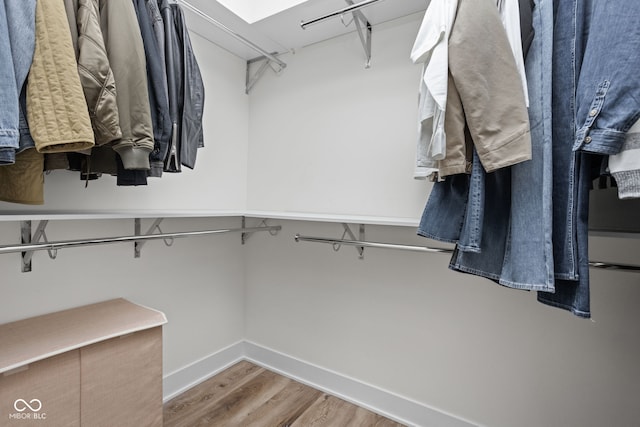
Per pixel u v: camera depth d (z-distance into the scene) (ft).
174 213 4.50
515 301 4.34
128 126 3.14
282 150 6.64
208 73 6.28
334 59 6.01
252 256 6.97
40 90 2.50
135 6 3.56
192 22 5.61
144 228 5.30
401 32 5.30
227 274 6.72
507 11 2.89
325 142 6.09
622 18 2.22
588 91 2.36
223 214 4.98
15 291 3.91
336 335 5.86
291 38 6.06
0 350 3.10
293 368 6.32
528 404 4.27
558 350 4.09
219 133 6.53
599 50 2.32
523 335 4.30
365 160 5.63
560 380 4.08
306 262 6.23
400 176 5.28
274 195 6.73
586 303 2.54
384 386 5.34
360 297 5.59
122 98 3.10
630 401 3.70
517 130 2.67
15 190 2.97
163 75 3.71
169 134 3.71
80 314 4.18
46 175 4.16
